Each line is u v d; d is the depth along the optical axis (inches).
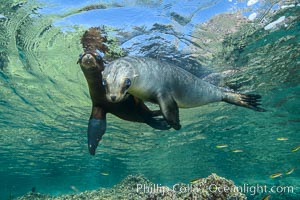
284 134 760.3
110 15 358.0
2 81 531.5
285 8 358.0
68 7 351.3
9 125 732.7
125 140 821.9
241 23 376.2
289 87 546.0
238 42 408.5
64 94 573.9
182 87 248.5
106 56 402.9
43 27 385.1
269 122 689.6
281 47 434.9
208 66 450.3
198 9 352.5
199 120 674.8
